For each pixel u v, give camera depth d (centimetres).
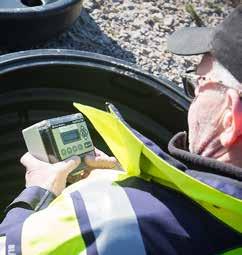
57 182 167
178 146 139
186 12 421
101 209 126
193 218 125
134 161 132
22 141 266
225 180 121
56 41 358
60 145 175
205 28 146
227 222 124
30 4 344
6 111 253
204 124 132
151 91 258
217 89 130
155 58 378
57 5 321
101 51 369
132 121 269
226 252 123
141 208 126
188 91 170
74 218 126
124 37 384
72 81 256
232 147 128
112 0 405
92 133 269
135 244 122
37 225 128
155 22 404
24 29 320
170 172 121
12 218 150
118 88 261
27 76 246
